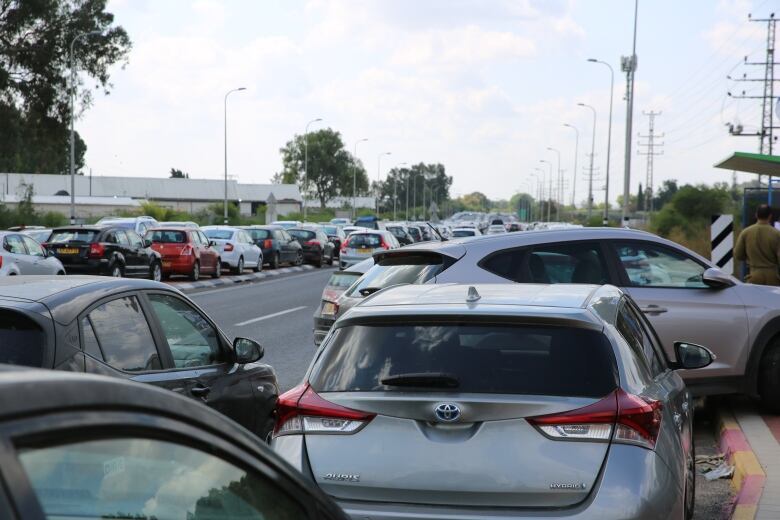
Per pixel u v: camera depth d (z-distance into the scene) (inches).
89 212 3540.8
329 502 90.0
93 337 195.3
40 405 57.0
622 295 203.3
